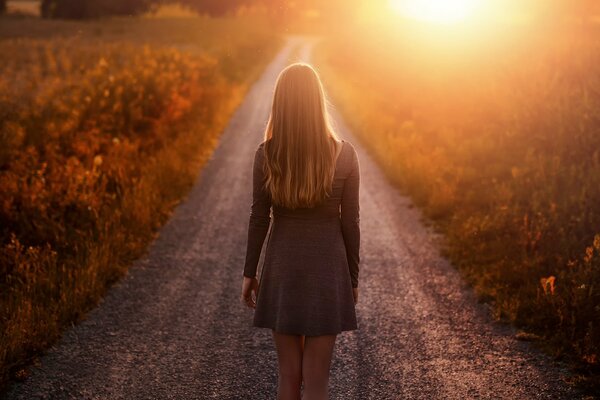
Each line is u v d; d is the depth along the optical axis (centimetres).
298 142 239
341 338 414
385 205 774
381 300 482
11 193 602
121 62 2211
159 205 731
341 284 249
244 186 884
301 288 244
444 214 708
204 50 3209
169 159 902
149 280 526
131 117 1012
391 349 396
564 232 559
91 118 926
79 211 634
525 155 839
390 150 1028
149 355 389
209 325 437
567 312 418
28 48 3050
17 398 332
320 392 244
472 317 447
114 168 768
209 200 807
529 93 1002
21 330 382
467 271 536
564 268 505
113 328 428
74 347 397
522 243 559
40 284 464
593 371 358
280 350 254
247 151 1153
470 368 369
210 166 1020
